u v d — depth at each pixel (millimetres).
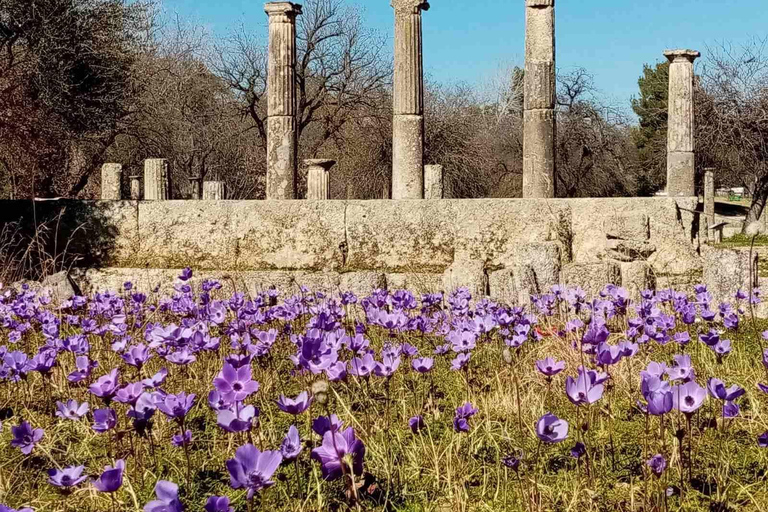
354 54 33031
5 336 6191
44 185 21391
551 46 14398
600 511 3188
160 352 4387
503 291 8969
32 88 19844
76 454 3883
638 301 8383
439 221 11086
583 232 10859
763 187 31594
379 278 10031
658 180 44844
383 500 3303
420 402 4621
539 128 14391
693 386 3100
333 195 34062
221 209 11531
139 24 23188
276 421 4395
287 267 11336
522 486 3402
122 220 11656
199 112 34969
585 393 3039
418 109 14266
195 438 4098
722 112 31281
